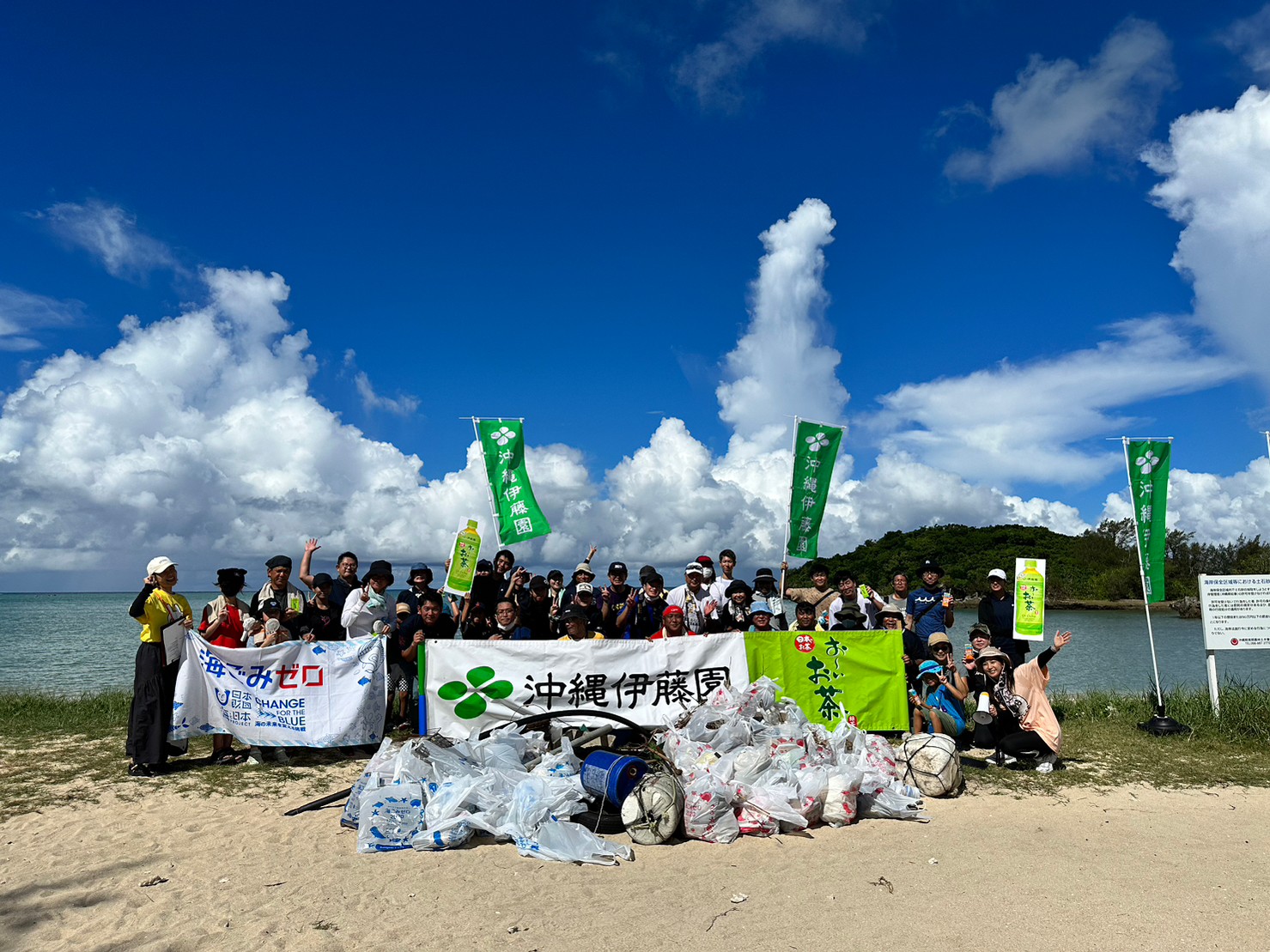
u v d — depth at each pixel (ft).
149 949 13.56
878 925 14.71
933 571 35.60
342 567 33.40
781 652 30.73
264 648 27.78
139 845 19.08
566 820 19.72
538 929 14.52
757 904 15.75
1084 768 27.91
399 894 16.19
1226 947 13.92
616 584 33.14
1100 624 127.13
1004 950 13.71
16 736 30.83
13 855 18.33
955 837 20.40
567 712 24.64
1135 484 37.68
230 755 27.45
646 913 15.25
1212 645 35.96
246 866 17.70
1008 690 28.94
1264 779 26.76
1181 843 20.03
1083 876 17.38
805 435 36.96
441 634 31.78
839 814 21.18
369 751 28.73
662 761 21.39
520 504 36.14
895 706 31.32
